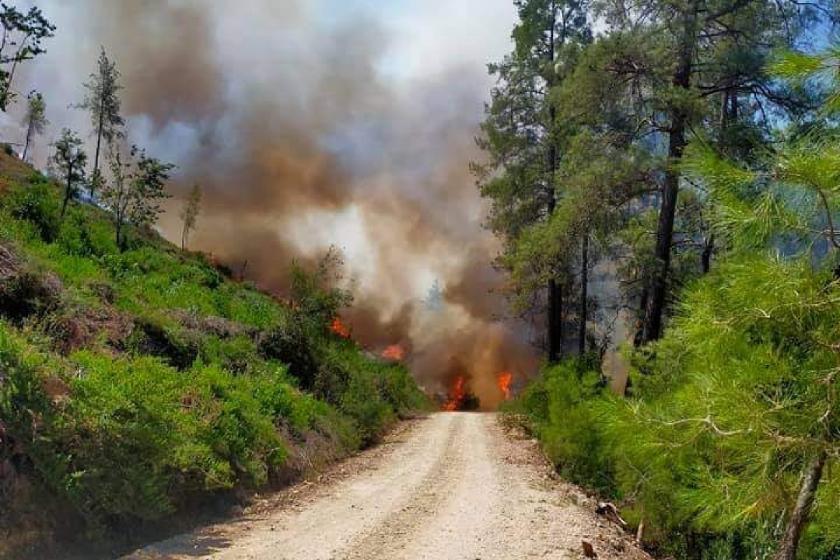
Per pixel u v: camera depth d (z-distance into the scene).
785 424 3.80
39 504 6.17
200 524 8.41
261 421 12.41
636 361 9.67
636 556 8.77
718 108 16.41
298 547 7.40
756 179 3.84
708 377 4.23
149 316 14.59
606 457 13.14
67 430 6.95
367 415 19.98
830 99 3.73
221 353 15.96
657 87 15.65
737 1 15.22
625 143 16.80
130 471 7.29
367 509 9.84
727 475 4.63
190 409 10.68
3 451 6.11
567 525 9.28
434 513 9.66
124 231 30.56
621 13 16.98
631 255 21.66
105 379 9.02
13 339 8.09
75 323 11.48
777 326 3.81
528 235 21.77
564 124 18.86
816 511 4.19
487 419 30.11
